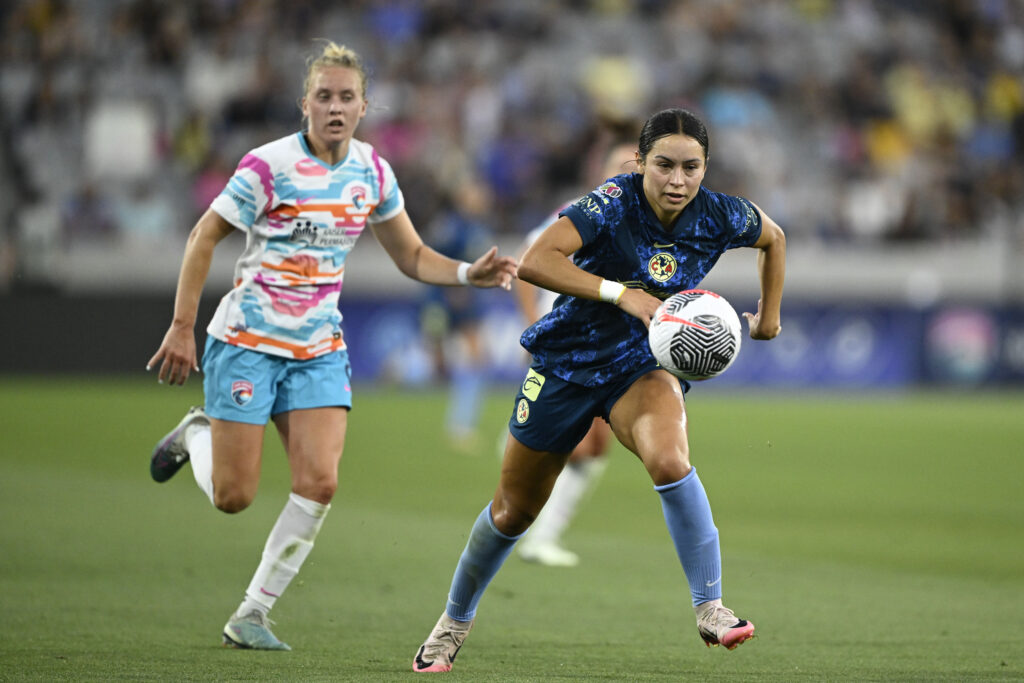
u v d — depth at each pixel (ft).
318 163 60.23
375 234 65.26
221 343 60.64
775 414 213.66
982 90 321.11
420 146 263.90
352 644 60.80
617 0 306.96
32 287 231.71
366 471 140.67
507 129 272.72
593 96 287.28
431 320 172.14
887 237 279.28
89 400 202.28
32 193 245.45
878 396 256.11
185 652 57.41
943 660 57.98
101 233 243.81
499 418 201.26
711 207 52.90
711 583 50.29
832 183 289.33
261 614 59.36
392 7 286.66
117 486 124.26
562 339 52.90
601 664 56.44
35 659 54.75
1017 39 331.36
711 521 50.31
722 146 285.43
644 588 79.82
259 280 60.29
